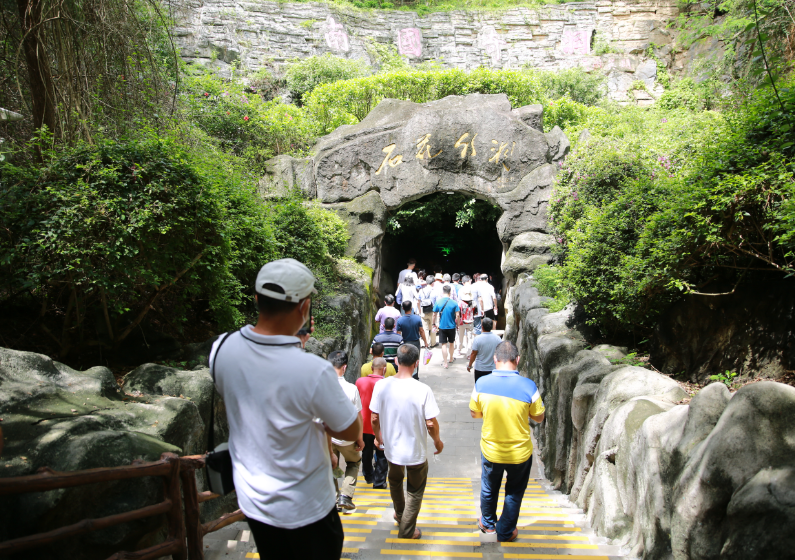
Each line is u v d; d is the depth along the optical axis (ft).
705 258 14.76
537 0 74.74
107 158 14.25
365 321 32.09
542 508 14.80
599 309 19.01
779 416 7.79
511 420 12.10
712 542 7.92
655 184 18.39
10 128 18.57
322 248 29.96
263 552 6.09
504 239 36.52
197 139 26.27
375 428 13.12
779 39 17.93
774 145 12.75
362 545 11.93
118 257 13.25
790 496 6.85
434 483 19.29
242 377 5.88
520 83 48.34
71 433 8.84
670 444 9.59
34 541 6.55
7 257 12.42
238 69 63.10
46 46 16.76
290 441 5.79
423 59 71.46
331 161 36.94
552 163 36.76
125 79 20.07
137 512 7.84
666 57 69.67
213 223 15.80
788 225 11.12
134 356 16.30
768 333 13.02
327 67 58.80
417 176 36.96
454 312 33.58
